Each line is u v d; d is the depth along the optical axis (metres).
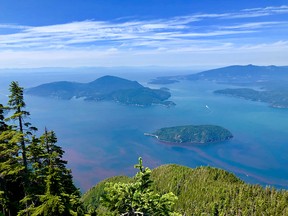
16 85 31.17
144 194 17.09
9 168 28.45
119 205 17.11
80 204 25.38
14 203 31.64
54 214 22.03
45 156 29.19
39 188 28.42
